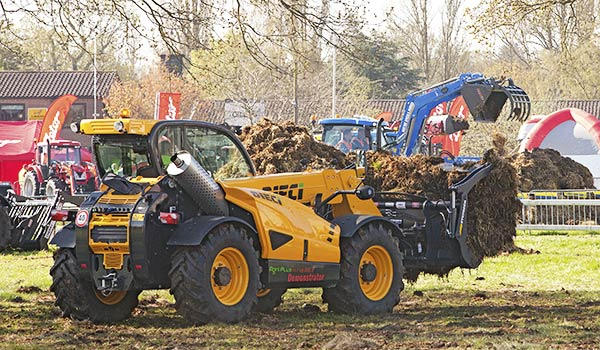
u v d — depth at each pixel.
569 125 62.69
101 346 15.00
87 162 65.94
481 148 86.12
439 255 21.08
